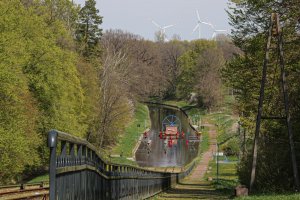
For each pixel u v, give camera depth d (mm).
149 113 158000
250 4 30109
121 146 102938
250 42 31406
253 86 32094
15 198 22234
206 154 110312
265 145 27312
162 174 39938
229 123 133875
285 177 24828
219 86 162375
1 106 40938
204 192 38281
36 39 50938
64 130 53594
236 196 23219
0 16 43406
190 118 151250
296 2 28016
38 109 51688
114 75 86125
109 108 83062
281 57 23734
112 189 16891
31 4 61500
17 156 42125
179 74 193125
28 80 49844
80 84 69938
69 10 80125
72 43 69000
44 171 58219
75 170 9445
